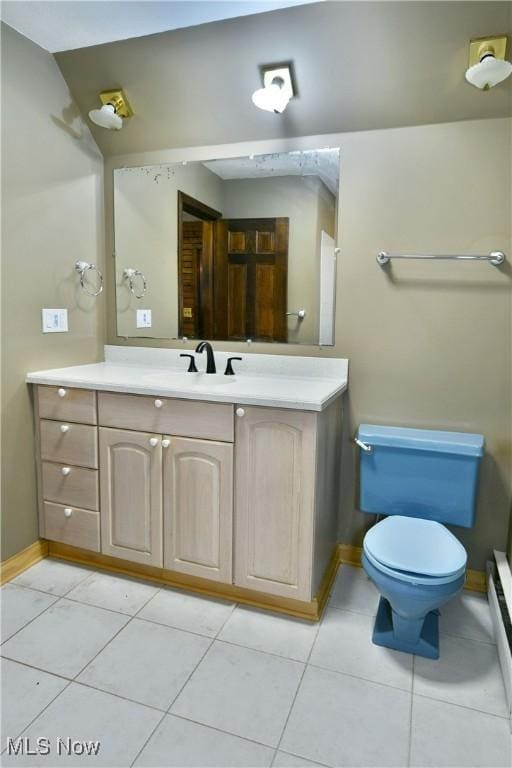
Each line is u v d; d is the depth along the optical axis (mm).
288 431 1707
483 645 1716
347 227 2074
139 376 2115
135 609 1879
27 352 2102
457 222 1929
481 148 1861
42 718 1380
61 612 1852
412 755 1285
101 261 2486
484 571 2043
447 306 1978
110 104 2150
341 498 2229
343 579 2131
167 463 1903
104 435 1997
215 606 1907
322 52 1794
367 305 2086
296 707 1432
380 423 2129
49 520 2176
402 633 1663
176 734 1337
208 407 1808
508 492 1979
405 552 1600
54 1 1695
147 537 1985
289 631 1771
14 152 1957
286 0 1658
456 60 1704
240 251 2260
